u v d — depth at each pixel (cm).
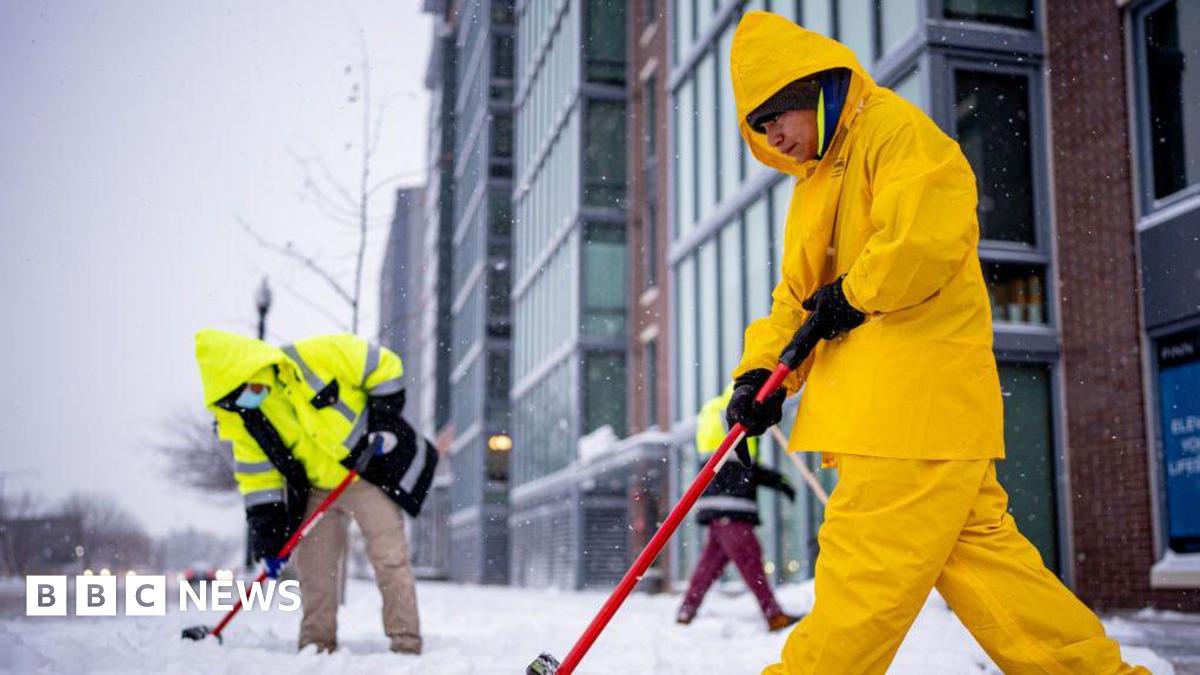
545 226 2981
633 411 2442
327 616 534
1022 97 1117
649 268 2406
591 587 2453
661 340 2083
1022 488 1056
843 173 269
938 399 252
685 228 1912
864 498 253
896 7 1181
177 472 2792
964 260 250
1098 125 1037
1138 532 970
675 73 1967
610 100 2656
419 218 4928
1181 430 935
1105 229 1023
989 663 467
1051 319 1084
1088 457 1034
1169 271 946
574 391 2564
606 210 2620
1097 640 250
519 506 3191
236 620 811
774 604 714
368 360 534
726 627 698
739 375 282
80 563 6044
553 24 2955
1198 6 942
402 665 457
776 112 270
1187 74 952
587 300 2586
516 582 3197
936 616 775
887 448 250
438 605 1243
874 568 247
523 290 3259
